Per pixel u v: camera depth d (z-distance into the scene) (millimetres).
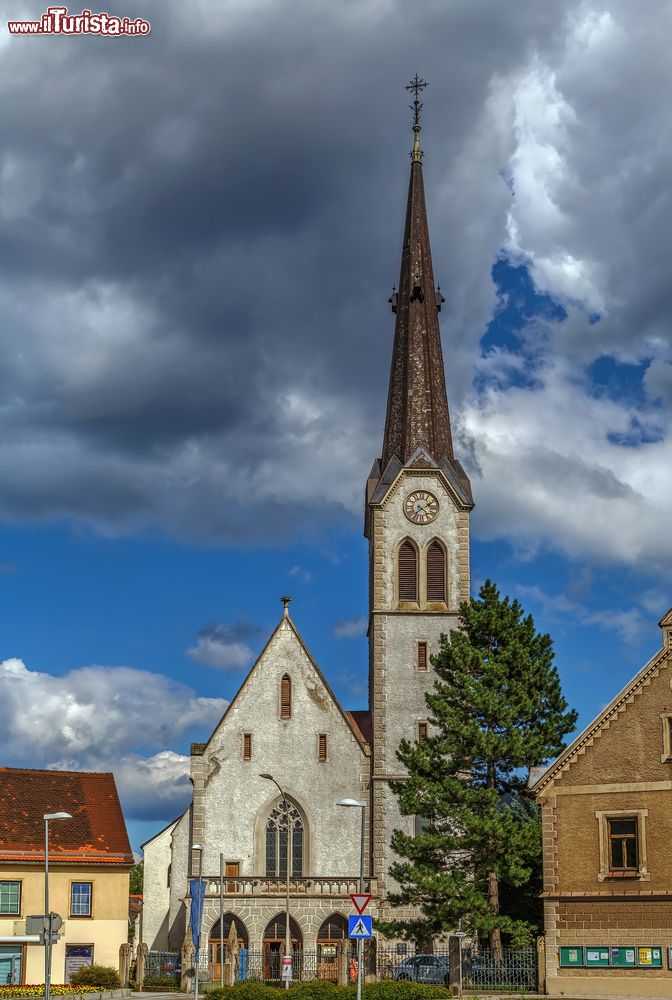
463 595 85250
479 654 66750
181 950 74125
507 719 65438
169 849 94562
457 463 88938
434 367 91875
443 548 86188
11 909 72938
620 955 55500
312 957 76562
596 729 58062
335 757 82812
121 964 73312
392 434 90438
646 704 57406
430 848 64875
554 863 57656
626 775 57125
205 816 82000
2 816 76125
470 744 65562
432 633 84438
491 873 63469
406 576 85750
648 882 55719
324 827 81688
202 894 71188
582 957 56156
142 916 93438
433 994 51938
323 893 78812
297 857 81562
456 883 62812
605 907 56344
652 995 54375
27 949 72562
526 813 68875
